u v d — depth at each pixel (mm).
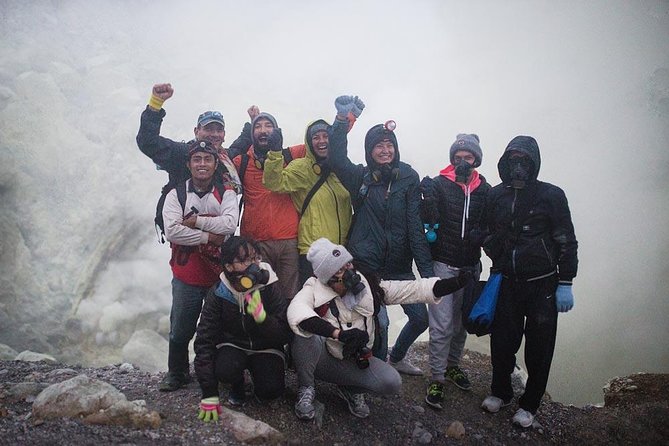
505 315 4133
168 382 4066
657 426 4391
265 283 3469
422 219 4230
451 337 4301
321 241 3596
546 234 3947
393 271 4223
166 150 3914
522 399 4184
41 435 3184
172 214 3725
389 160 4074
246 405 3791
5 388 4008
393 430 3938
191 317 3947
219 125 4062
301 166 4141
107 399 3480
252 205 4160
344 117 4082
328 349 3689
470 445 3941
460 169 4207
